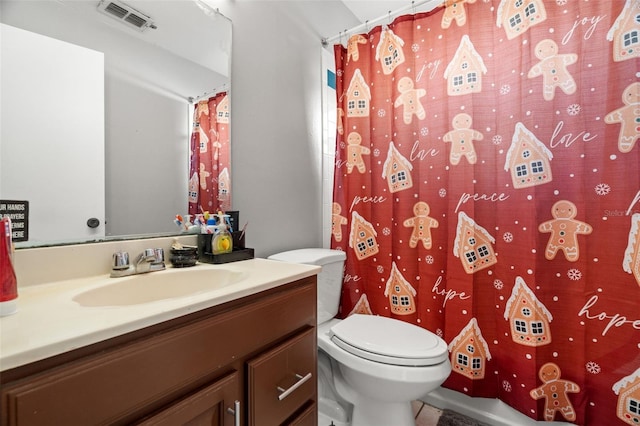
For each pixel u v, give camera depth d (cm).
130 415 49
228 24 120
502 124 128
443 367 103
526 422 124
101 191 87
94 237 85
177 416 54
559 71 115
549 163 117
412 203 149
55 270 75
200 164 112
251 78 130
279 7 144
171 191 104
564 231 116
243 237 113
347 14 193
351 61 165
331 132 181
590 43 110
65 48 81
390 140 154
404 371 100
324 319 144
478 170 132
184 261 95
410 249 149
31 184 75
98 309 54
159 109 100
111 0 90
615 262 107
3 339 42
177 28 105
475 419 135
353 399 121
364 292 162
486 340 132
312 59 165
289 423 80
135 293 80
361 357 107
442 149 141
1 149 70
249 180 129
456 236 135
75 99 82
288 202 150
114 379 47
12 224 71
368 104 161
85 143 84
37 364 40
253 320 70
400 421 112
